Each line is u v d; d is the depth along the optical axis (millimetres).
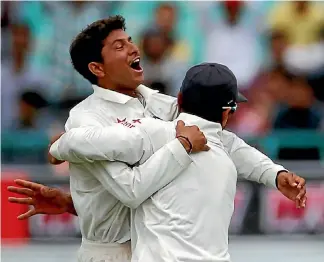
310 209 28297
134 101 13266
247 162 13672
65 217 28000
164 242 11891
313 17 35156
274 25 34844
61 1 34656
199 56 34375
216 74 12477
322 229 28297
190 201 12039
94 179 12984
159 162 11953
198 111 12539
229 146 13727
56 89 34000
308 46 34594
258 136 31828
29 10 34781
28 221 28016
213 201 12141
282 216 28203
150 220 12109
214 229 12070
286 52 34500
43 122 33656
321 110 33562
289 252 26234
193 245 11891
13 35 34344
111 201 12992
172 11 34531
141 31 34250
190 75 12578
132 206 12195
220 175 12289
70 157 12445
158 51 33844
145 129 12297
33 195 14227
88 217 13211
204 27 34594
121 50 13172
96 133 12148
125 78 13242
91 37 13211
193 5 34625
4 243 27828
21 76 34094
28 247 27453
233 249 26812
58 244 27891
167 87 33594
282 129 33219
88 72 13461
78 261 13805
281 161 30516
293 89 33688
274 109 33469
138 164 12359
